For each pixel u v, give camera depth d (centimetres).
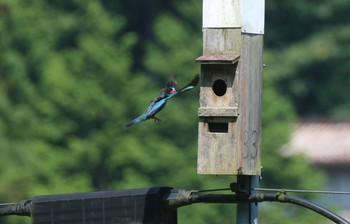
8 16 4016
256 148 1605
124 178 3481
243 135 1587
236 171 1580
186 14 4134
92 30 3950
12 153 3472
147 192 1545
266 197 1516
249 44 1603
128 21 4669
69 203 1562
